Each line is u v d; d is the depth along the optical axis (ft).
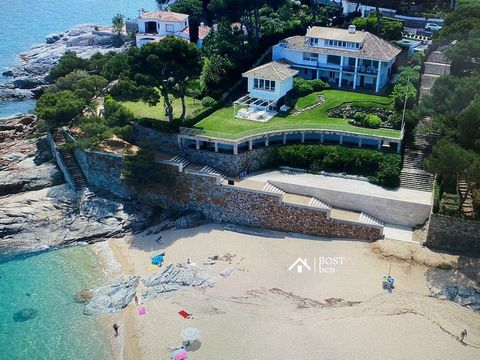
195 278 179.11
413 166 213.66
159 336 157.28
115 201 222.28
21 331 164.45
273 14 349.82
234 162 216.54
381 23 296.10
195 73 228.84
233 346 151.43
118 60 276.62
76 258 199.52
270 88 248.52
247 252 192.85
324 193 206.39
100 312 169.99
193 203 217.36
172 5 404.36
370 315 159.22
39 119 259.39
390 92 260.01
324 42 270.26
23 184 234.58
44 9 604.90
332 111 245.04
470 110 176.04
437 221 182.09
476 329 153.69
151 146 226.17
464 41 233.96
